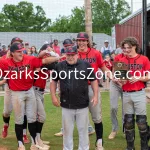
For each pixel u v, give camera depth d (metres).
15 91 5.87
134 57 5.71
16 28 70.00
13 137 7.19
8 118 6.96
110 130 7.68
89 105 6.00
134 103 5.70
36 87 6.22
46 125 8.21
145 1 14.10
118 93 6.78
